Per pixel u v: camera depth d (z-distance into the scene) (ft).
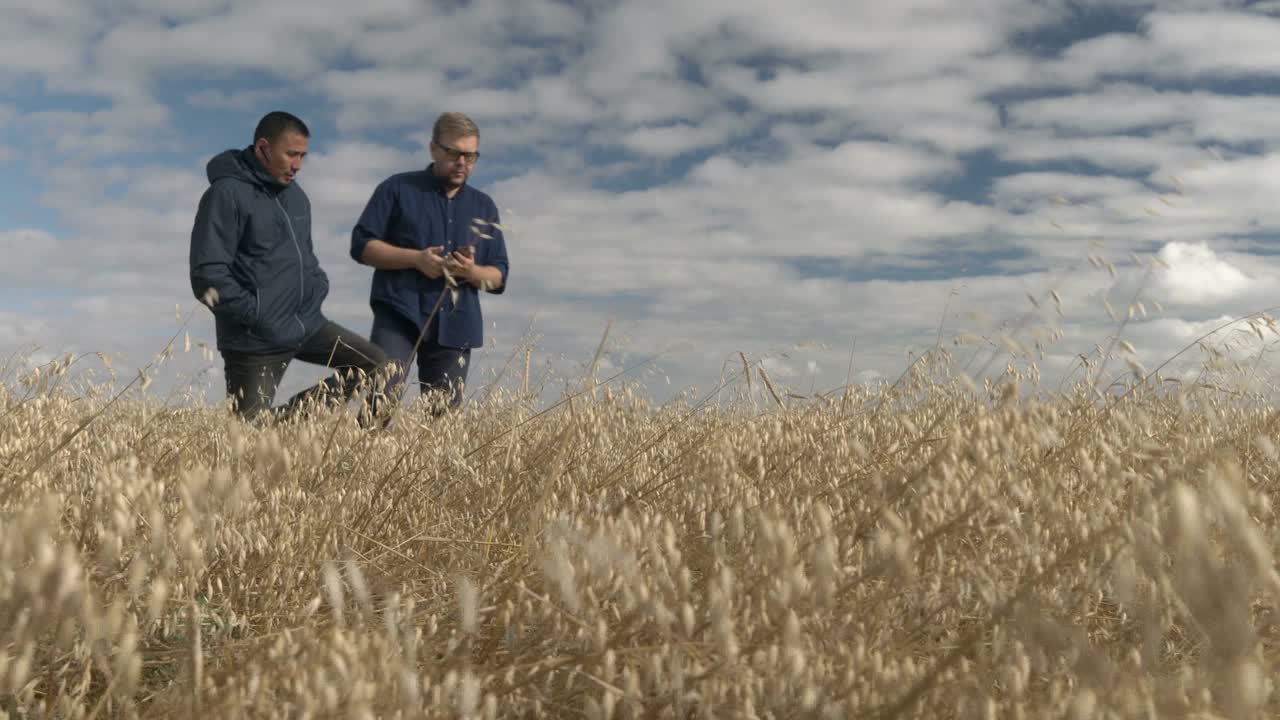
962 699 5.80
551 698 6.50
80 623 6.56
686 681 5.86
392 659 5.96
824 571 5.90
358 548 10.55
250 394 20.72
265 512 9.36
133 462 6.70
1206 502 4.12
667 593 6.63
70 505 9.18
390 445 13.70
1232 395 13.01
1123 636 7.02
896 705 5.44
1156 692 5.32
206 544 7.35
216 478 5.95
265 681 5.70
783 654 5.86
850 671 6.00
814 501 9.73
